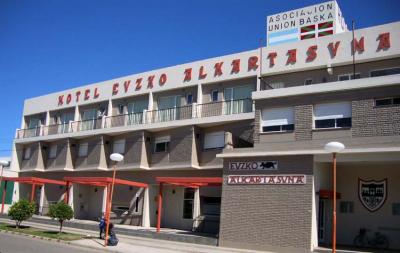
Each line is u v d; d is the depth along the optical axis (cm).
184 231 2880
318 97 2142
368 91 2005
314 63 2661
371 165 2262
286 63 2777
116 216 3419
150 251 1973
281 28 3444
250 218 2142
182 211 3130
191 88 3303
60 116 4403
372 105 1983
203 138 3108
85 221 3516
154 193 3338
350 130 2020
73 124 4100
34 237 2423
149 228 3080
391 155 1906
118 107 3822
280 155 2114
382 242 2181
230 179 2256
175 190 3209
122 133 3612
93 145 3806
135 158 3381
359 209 2281
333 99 2097
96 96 4003
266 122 2300
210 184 2655
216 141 3014
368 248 2145
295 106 2203
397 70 2417
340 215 2328
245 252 2003
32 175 4472
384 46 2436
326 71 2639
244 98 2958
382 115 1950
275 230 2055
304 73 2725
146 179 3353
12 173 4516
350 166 2339
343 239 2297
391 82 1942
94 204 3881
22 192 4512
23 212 2800
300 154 2061
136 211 3338
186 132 3116
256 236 2102
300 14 3384
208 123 3012
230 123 2948
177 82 3362
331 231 2306
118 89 3816
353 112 2027
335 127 2075
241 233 2150
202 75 3209
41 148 4309
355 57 2517
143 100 3641
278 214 2066
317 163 2105
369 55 2473
